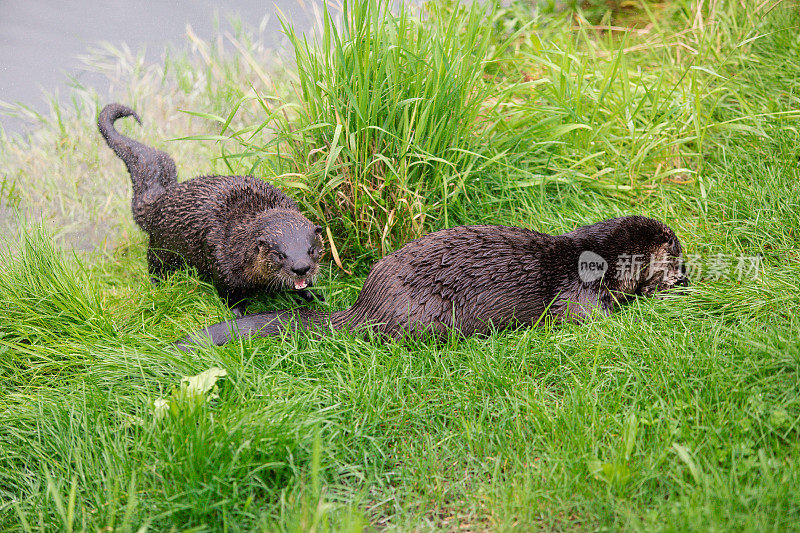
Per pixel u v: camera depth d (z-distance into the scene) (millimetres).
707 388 4543
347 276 6730
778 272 5523
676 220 6609
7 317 5746
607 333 5262
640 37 9141
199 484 4090
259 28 10523
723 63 7789
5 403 5156
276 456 4293
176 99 9391
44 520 4168
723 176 6922
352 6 6203
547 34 9141
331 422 4586
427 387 5020
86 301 5941
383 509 4246
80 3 11539
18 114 9133
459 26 6906
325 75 6340
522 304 5578
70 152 8703
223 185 6660
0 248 6816
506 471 4375
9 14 11062
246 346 5344
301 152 6707
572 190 7238
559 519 3986
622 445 4148
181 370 5156
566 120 7430
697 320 5332
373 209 6453
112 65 10039
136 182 7191
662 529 3648
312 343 5438
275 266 6090
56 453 4645
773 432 4188
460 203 6961
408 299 5438
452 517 4141
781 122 7230
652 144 7047
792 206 6215
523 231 5816
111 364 5230
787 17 8539
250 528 4043
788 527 3586
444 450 4527
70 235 7762
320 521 3771
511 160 7156
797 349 4500
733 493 3785
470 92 6691
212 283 6633
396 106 6141
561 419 4469
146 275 7102
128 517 3805
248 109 9031
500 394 4895
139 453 4352
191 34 9695
